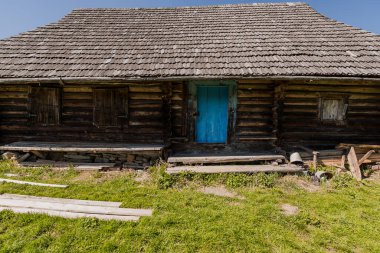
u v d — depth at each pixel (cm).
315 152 647
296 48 747
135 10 1077
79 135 760
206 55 735
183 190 529
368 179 605
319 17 934
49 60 727
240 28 893
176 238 354
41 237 351
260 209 438
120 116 742
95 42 825
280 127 716
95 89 737
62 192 507
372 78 632
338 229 384
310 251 333
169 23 962
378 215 430
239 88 738
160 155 681
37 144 709
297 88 725
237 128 753
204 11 1047
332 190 537
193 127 758
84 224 384
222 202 468
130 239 352
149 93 743
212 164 657
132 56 743
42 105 749
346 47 746
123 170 654
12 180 562
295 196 502
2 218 397
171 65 692
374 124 738
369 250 339
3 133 768
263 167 616
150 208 441
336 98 732
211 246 339
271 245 344
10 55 744
